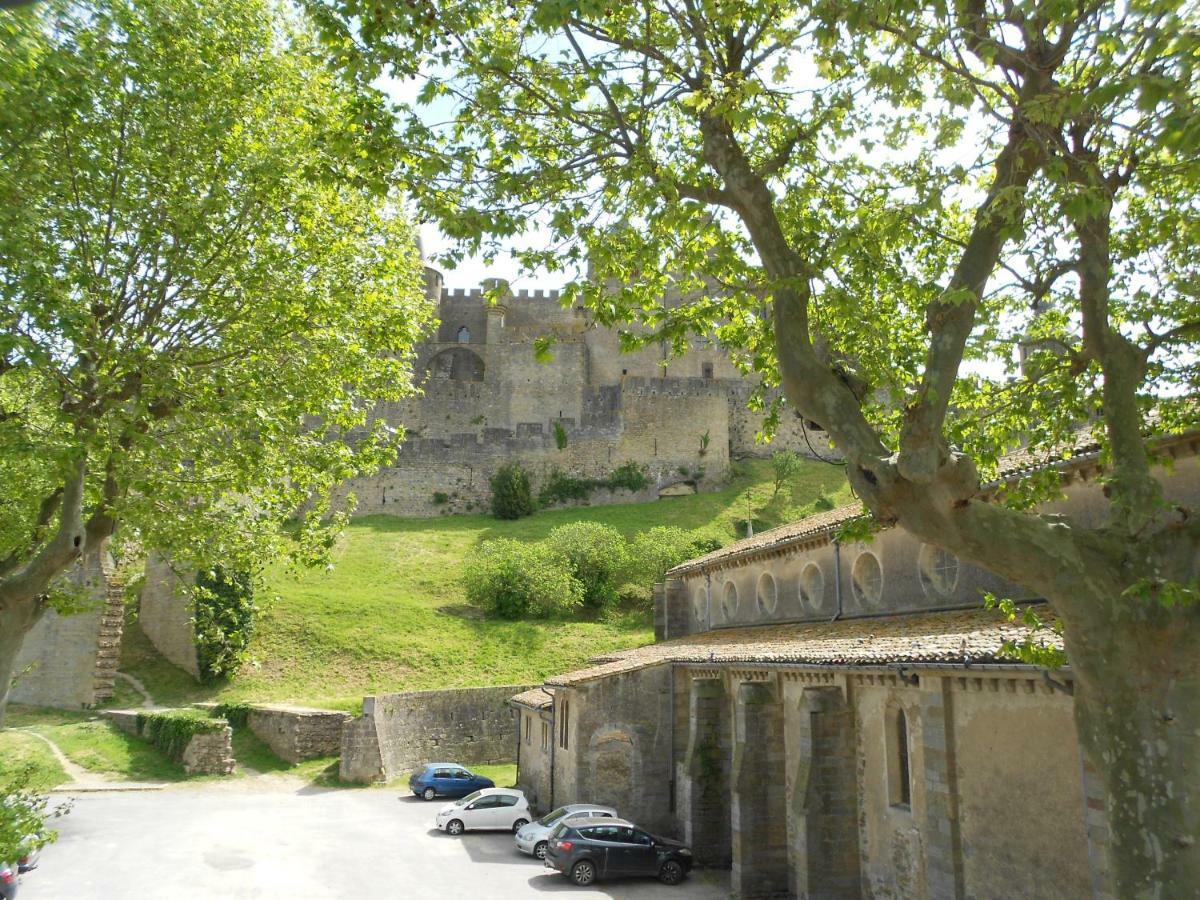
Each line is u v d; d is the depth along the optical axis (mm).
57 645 42219
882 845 16938
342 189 19109
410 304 20953
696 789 23156
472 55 10883
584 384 92562
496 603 52625
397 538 66375
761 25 10977
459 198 11406
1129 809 8008
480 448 77938
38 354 13695
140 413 15953
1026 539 8273
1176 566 8383
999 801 13477
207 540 20125
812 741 18094
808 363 9273
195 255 17453
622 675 26984
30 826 15203
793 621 26734
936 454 8055
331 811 31672
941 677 14797
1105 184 9477
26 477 19750
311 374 18641
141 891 20188
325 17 10406
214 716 40594
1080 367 10859
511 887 21172
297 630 47531
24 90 14031
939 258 14383
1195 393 12195
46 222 15359
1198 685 8039
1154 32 7957
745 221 10273
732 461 84625
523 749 36156
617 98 11852
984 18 9398
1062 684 11672
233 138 17719
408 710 40812
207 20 17812
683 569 36156
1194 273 11758
